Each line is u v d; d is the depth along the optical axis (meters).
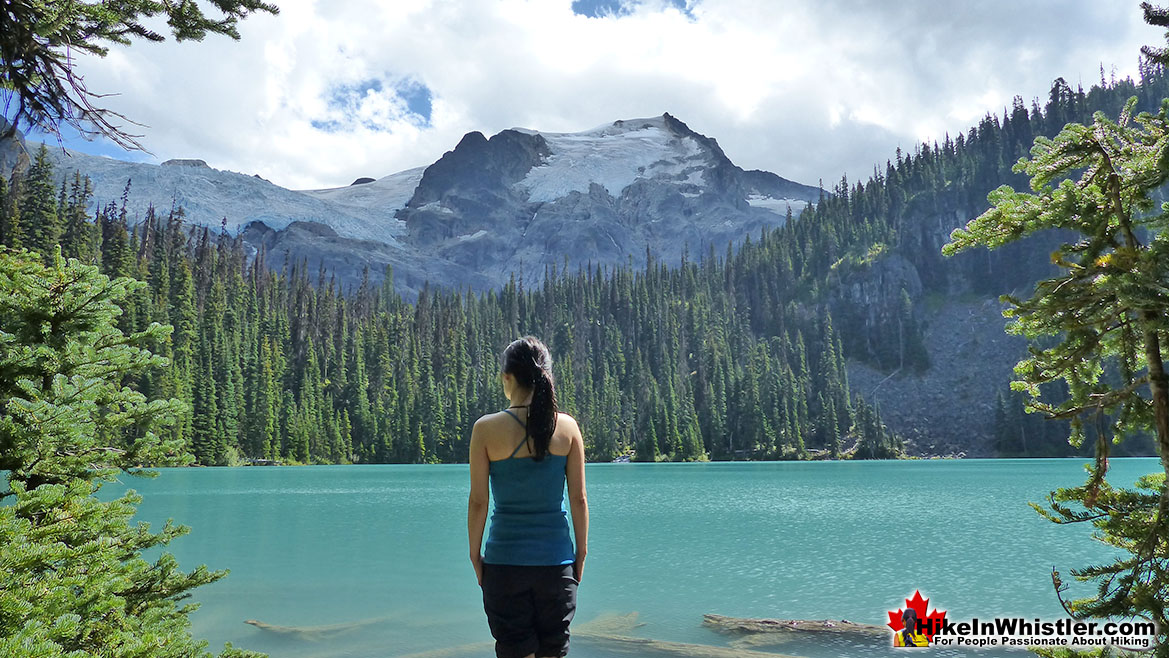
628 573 21.00
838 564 22.28
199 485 61.38
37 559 3.93
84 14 4.30
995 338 197.38
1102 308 4.20
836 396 164.50
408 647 13.56
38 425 4.97
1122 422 4.38
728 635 13.71
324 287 182.50
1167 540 4.11
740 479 75.31
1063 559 22.53
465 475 82.50
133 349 5.80
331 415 122.50
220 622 15.31
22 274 5.34
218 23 4.59
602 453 136.88
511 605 3.75
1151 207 4.43
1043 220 4.54
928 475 81.88
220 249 162.38
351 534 29.69
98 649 4.54
